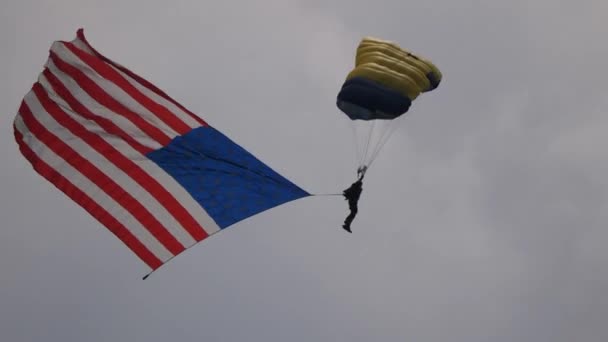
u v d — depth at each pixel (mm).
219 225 51250
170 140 51719
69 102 51062
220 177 51906
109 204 50719
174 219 51000
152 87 51781
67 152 50781
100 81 51375
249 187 52094
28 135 50688
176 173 51406
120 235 50594
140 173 51125
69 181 50625
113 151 51031
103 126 51125
